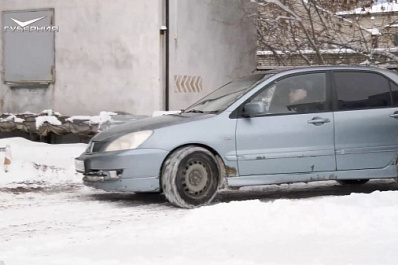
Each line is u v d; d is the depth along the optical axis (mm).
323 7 18156
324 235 6770
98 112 15891
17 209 8891
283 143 9078
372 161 9383
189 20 16328
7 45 16656
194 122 8891
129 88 15570
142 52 15430
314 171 9195
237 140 8930
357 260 5734
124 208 8898
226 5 18047
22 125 15375
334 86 9422
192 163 8719
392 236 6648
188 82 16312
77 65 16047
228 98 9422
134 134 8844
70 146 13875
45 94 16406
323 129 9203
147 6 15352
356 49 17969
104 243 6699
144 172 8727
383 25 18594
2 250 6457
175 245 6473
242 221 7332
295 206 7730
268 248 6250
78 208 8930
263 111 9008
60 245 6676
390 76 9672
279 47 19594
